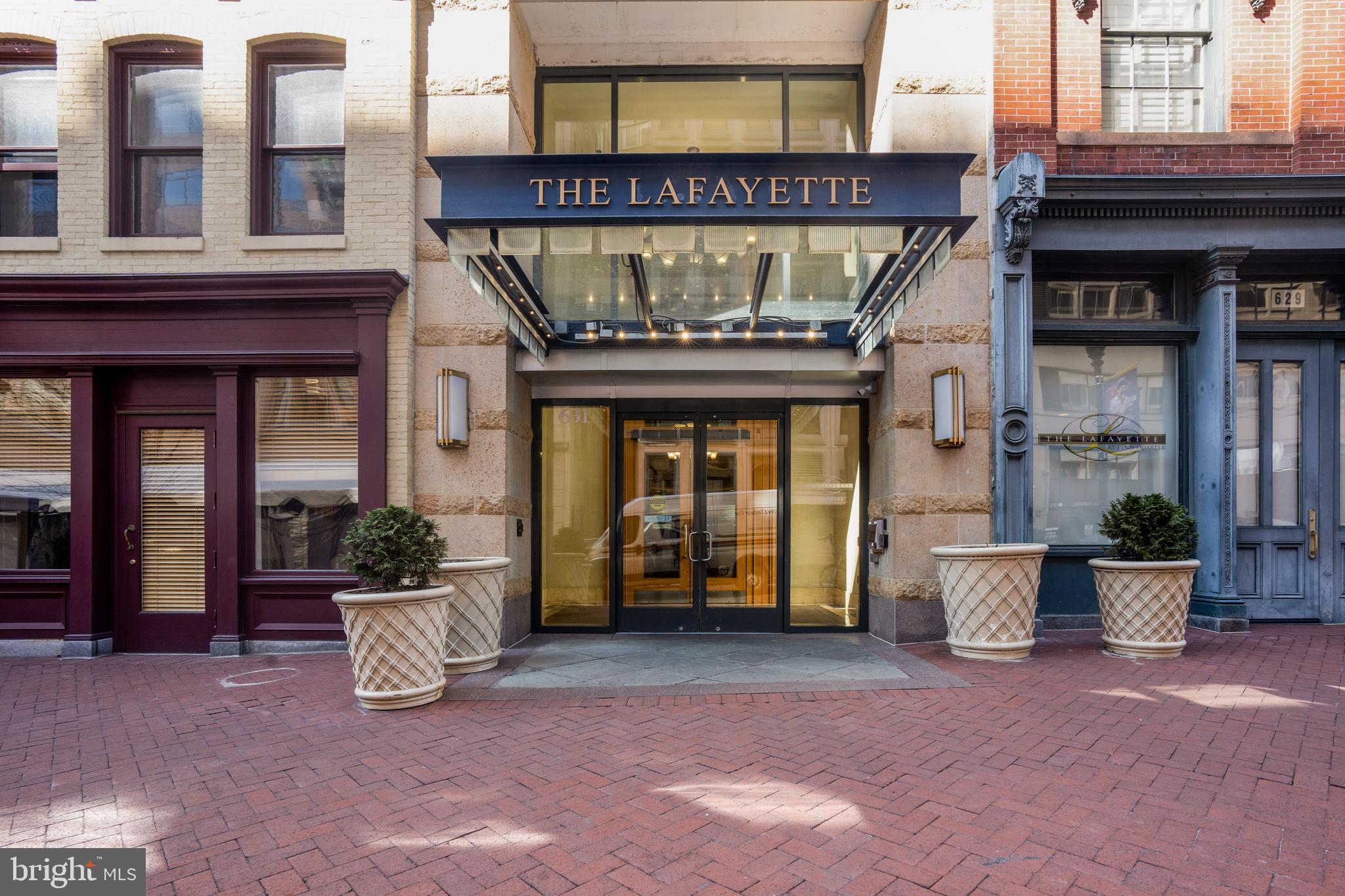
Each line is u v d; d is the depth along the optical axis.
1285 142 7.98
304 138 8.09
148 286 7.51
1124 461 8.45
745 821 3.55
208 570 7.86
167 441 7.99
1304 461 8.43
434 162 5.20
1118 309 8.52
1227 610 7.85
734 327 8.05
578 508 8.84
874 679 6.12
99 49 7.81
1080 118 8.05
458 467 7.73
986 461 7.82
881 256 6.83
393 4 7.81
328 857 3.27
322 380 7.93
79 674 6.80
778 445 8.80
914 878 3.02
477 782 4.07
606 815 3.64
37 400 7.95
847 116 9.12
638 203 5.18
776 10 8.37
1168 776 4.02
